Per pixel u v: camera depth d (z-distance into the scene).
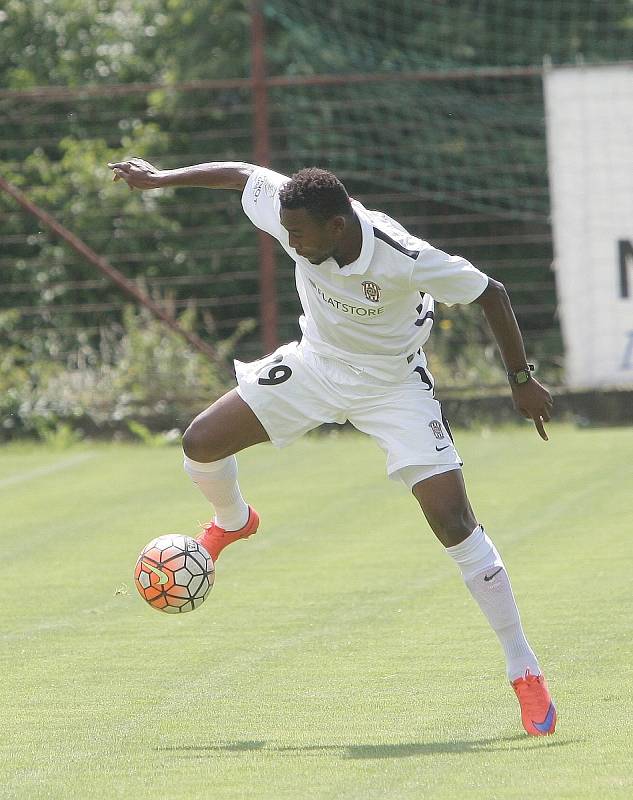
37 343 58.22
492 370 54.91
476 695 20.38
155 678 22.00
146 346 55.06
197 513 38.09
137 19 74.19
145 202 67.31
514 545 32.25
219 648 23.97
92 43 73.12
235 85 52.09
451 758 17.03
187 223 70.75
